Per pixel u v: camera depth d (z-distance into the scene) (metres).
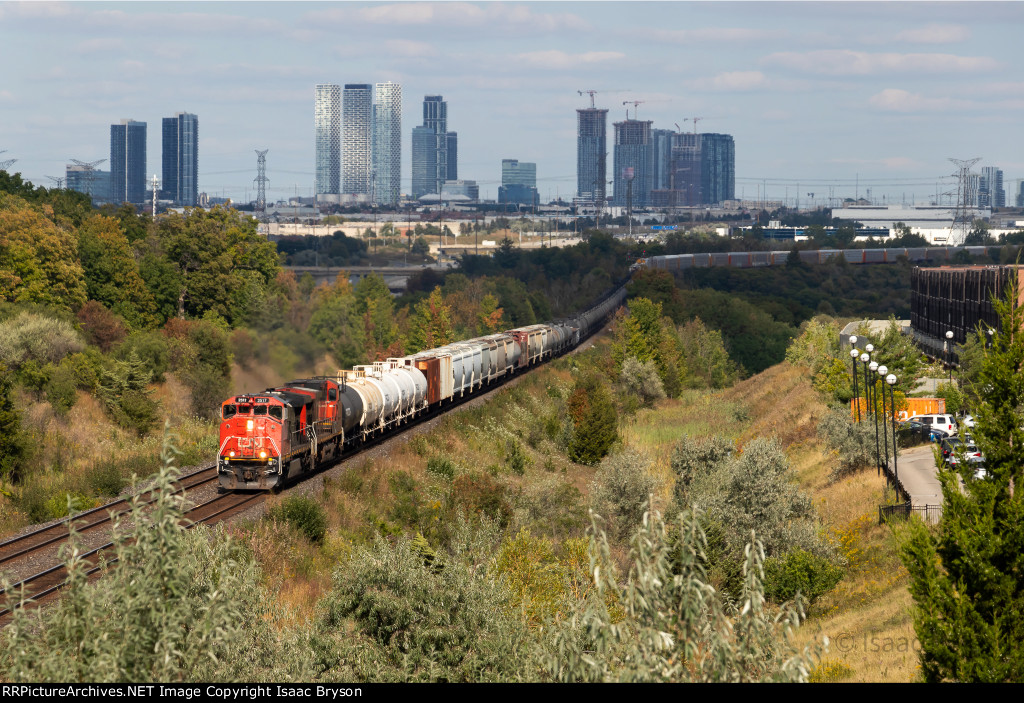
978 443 28.66
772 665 19.11
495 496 59.38
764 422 105.12
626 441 99.38
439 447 79.19
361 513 57.94
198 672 20.92
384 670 25.30
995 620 26.81
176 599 20.72
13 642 20.14
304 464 61.59
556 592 36.34
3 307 95.44
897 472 63.41
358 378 77.88
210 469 66.44
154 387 95.19
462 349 105.00
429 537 51.97
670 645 18.39
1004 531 27.70
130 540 40.84
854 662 37.56
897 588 46.03
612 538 56.88
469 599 27.23
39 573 41.03
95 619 20.41
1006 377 28.14
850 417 79.56
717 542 48.28
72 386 84.06
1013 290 29.17
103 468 63.50
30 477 65.75
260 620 25.44
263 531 45.72
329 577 43.88
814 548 51.84
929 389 103.31
